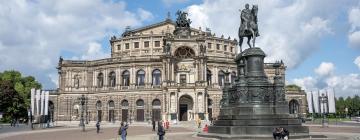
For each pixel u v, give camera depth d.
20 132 73.50
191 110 123.56
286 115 44.12
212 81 131.62
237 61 49.78
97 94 135.00
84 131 75.38
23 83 155.00
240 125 43.03
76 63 137.62
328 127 82.12
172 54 126.94
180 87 120.19
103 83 135.50
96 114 134.75
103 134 65.62
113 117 131.00
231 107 46.62
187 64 128.38
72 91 136.12
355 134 54.56
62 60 138.25
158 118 125.19
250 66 46.56
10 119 135.62
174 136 53.66
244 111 44.06
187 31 134.62
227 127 43.50
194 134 57.16
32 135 63.72
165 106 120.94
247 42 49.25
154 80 130.38
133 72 131.12
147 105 126.25
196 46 128.25
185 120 123.00
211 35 147.75
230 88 48.19
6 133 70.31
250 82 45.22
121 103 130.50
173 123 109.81
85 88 137.12
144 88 127.19
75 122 129.75
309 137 42.75
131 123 117.62
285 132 38.25
